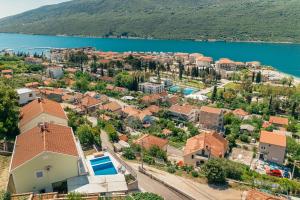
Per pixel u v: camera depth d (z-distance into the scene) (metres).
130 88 176.12
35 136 46.59
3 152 51.38
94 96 141.12
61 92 133.38
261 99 165.00
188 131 111.31
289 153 94.38
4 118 61.09
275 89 171.50
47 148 41.53
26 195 37.66
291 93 166.62
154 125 113.44
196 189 50.75
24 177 40.81
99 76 198.88
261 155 90.25
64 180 43.03
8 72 154.75
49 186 42.31
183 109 126.69
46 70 188.00
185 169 61.56
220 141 88.25
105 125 100.00
